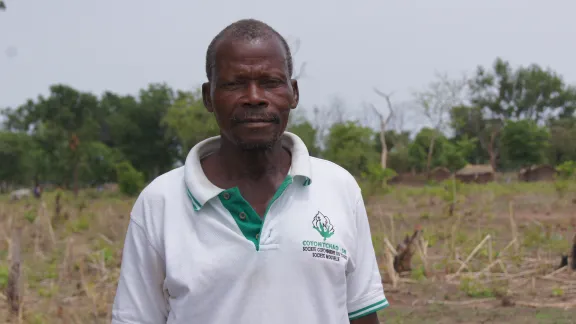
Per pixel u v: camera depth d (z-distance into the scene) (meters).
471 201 21.39
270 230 1.77
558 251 10.88
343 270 1.82
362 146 49.44
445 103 56.69
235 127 1.76
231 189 1.77
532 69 90.12
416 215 17.84
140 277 1.86
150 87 86.81
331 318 1.77
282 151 1.95
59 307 7.11
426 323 6.66
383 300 1.98
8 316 6.86
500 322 6.65
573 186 26.14
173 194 1.85
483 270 8.98
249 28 1.78
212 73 1.80
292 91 1.83
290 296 1.74
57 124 69.44
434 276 8.85
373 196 25.47
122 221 16.75
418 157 69.12
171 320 1.81
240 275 1.74
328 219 1.82
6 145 69.94
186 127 56.41
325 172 1.91
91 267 9.68
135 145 86.12
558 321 6.59
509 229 13.73
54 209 18.28
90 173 69.56
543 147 65.69
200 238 1.78
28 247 12.23
